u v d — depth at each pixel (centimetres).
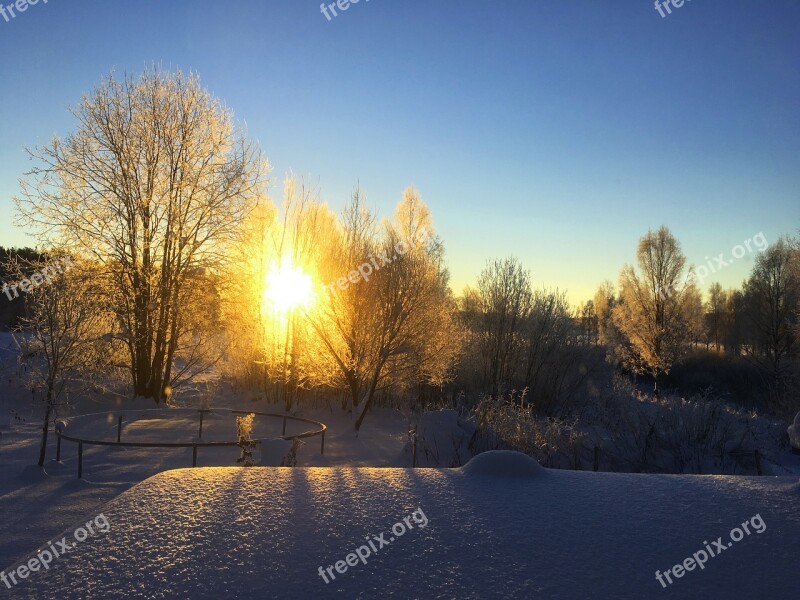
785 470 1039
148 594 322
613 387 2288
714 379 3544
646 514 463
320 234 2081
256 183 1878
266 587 331
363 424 1620
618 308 3794
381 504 475
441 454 1021
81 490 832
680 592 335
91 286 1662
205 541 393
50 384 1012
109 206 1739
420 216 2009
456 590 330
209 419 1634
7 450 1130
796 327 3042
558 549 390
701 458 1023
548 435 1028
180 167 1828
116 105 1778
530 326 2250
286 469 589
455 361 2022
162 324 1816
